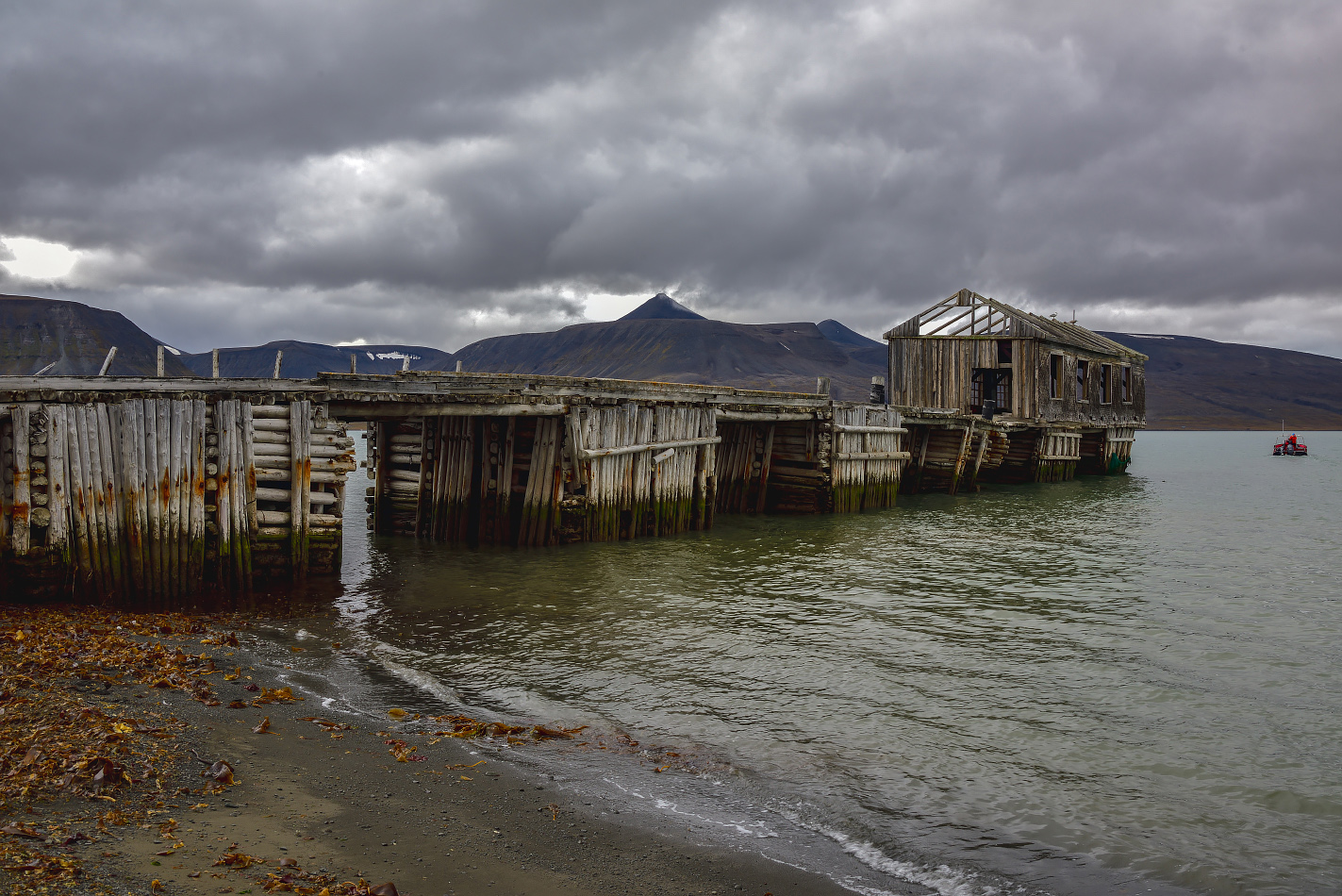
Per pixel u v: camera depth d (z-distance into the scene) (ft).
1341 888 23.20
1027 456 153.28
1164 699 38.58
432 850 22.02
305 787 25.08
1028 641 47.73
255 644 41.83
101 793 22.29
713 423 86.94
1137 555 79.05
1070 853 24.77
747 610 53.26
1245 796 28.86
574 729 32.94
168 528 48.39
